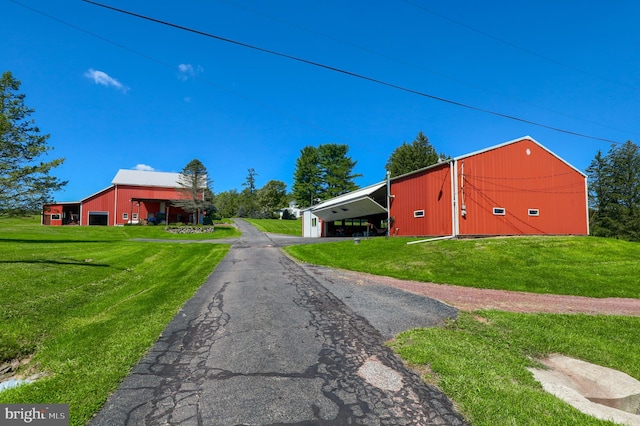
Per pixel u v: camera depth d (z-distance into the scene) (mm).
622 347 5277
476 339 5207
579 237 17156
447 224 17156
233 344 4812
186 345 4758
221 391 3521
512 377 3994
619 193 38625
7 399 3332
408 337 5102
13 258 10828
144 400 3344
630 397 3938
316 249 16969
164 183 44469
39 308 6273
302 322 5812
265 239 26688
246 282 9156
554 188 19469
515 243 15125
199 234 32500
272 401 3334
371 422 3004
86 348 4602
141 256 13859
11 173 14078
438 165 17891
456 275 10672
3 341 4805
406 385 3672
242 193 89438
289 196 85438
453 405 3289
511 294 8492
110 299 7414
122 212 41688
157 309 6527
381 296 7730
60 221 41812
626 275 10719
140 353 4449
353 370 4027
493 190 17719
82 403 3268
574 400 3572
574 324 6180
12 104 14914
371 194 22375
